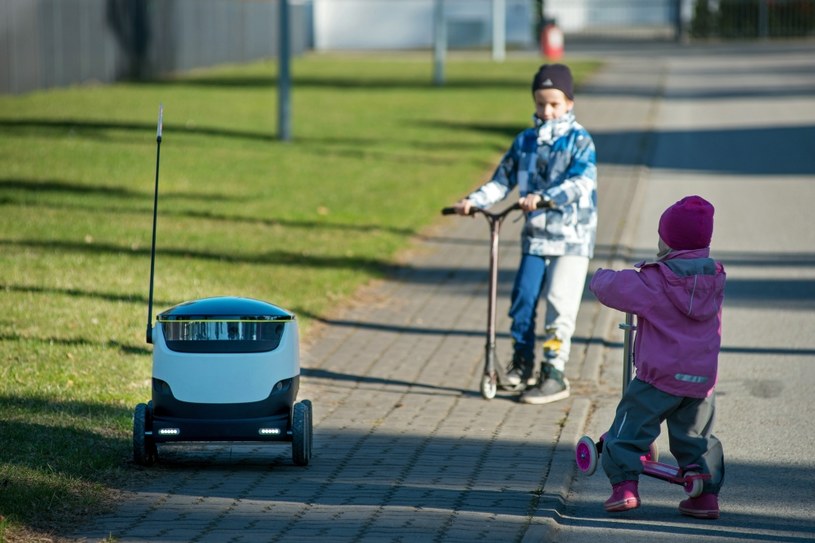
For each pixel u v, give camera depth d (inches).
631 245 1567.4
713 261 635.5
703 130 2800.2
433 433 815.7
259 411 703.7
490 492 685.9
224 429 700.0
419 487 694.5
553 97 903.1
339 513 642.2
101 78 4082.2
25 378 885.2
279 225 1614.2
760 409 885.8
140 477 702.5
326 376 962.1
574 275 908.0
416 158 2347.4
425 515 640.4
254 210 1718.8
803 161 2300.7
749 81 4003.4
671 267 629.3
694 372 628.1
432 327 1138.0
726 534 633.0
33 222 1561.3
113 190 1854.1
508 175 928.9
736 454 781.9
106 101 3373.5
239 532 608.7
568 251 906.7
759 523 651.5
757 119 2982.3
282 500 665.6
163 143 2455.7
